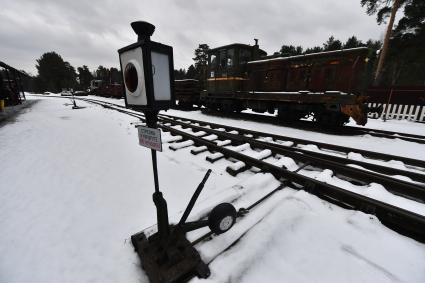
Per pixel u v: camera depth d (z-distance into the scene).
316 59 7.24
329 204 2.36
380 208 2.21
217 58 10.47
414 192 2.77
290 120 8.44
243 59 9.73
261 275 1.50
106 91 28.92
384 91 11.64
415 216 2.01
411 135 6.48
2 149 4.38
